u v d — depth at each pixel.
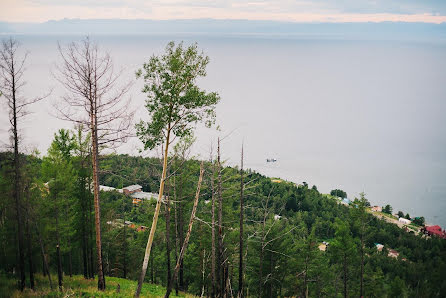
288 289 33.88
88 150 24.30
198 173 29.59
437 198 122.88
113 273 41.28
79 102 17.05
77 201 24.75
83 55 16.80
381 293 30.75
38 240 23.30
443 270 23.78
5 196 19.38
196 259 31.00
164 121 17.48
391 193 139.38
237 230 28.80
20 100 17.16
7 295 18.12
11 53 16.94
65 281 23.81
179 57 17.05
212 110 18.27
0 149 17.52
